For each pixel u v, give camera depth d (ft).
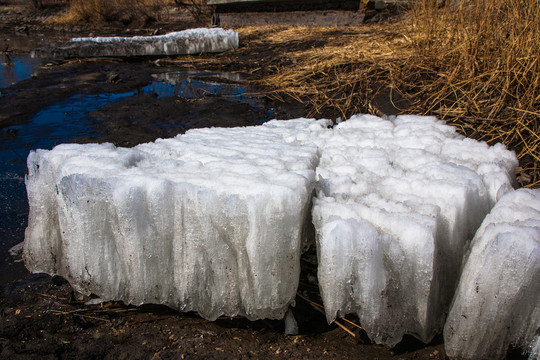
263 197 7.70
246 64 30.76
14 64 35.14
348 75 21.62
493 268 6.86
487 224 7.75
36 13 75.31
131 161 9.84
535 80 14.56
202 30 41.24
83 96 24.64
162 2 65.31
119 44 37.37
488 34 17.40
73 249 8.93
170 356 7.78
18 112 21.65
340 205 7.93
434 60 19.19
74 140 17.70
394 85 18.80
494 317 7.02
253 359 7.72
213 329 8.55
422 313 7.66
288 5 43.88
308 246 9.42
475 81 16.65
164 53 36.27
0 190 13.99
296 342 8.21
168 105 22.00
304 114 19.38
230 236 8.07
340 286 7.63
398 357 7.75
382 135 12.49
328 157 10.70
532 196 8.05
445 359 7.59
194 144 11.04
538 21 15.70
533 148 13.01
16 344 8.11
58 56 37.01
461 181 8.68
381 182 9.28
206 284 8.49
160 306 9.24
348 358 7.76
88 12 66.03
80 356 7.84
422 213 7.87
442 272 8.14
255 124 18.83
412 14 23.39
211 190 7.90
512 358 7.38
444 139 11.96
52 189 9.66
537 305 6.87
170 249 8.46
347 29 35.81
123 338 8.29
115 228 8.52
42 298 9.48
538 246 6.57
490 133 14.21
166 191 8.12
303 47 31.73
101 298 9.33
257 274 8.02
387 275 7.57
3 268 10.50
